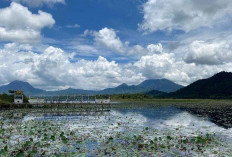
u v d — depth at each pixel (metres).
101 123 34.00
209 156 16.33
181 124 32.91
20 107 62.44
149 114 49.56
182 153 17.02
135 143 20.20
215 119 39.44
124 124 32.81
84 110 58.53
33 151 16.52
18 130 27.25
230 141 20.95
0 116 44.66
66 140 20.62
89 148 18.53
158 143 20.19
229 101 122.88
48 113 51.81
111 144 19.86
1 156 16.16
